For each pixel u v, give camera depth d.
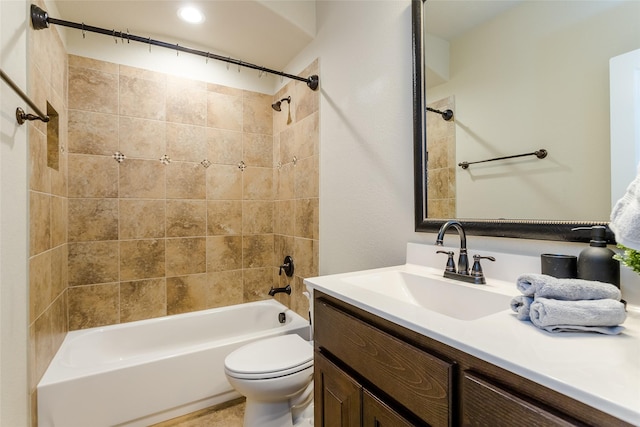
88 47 1.98
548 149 0.89
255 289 2.58
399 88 1.38
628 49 0.74
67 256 1.91
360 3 1.62
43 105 1.44
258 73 2.58
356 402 0.79
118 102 2.07
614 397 0.37
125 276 2.10
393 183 1.41
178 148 2.27
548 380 0.42
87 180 1.98
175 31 2.04
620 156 0.75
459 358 0.55
